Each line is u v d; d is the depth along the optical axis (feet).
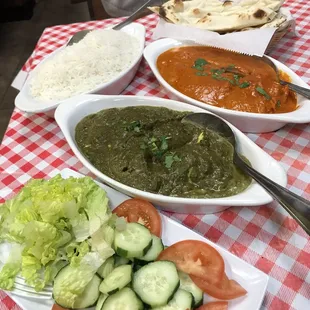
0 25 4.46
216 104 1.49
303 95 1.44
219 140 1.27
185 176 1.17
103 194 1.09
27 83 1.68
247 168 1.12
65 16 4.53
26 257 0.97
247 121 1.40
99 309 0.88
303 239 1.11
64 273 0.93
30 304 0.94
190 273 0.96
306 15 2.23
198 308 0.92
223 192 1.14
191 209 1.16
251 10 1.85
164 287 0.89
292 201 1.00
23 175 1.38
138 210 1.10
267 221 1.17
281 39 2.04
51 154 1.47
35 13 4.62
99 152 1.29
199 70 1.63
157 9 1.96
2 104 3.45
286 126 1.51
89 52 1.71
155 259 0.99
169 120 1.36
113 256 0.99
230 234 1.15
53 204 1.00
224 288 0.93
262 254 1.09
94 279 0.94
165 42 1.81
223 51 1.78
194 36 1.81
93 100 1.42
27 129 1.60
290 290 0.99
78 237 1.01
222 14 1.94
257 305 0.90
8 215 1.08
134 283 0.91
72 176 1.19
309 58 1.88
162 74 1.68
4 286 0.95
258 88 1.48
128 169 1.20
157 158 1.22
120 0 3.21
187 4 2.00
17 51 4.09
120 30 1.99
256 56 1.71
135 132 1.30
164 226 1.09
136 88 1.78
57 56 1.76
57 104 1.47
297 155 1.38
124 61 1.75
